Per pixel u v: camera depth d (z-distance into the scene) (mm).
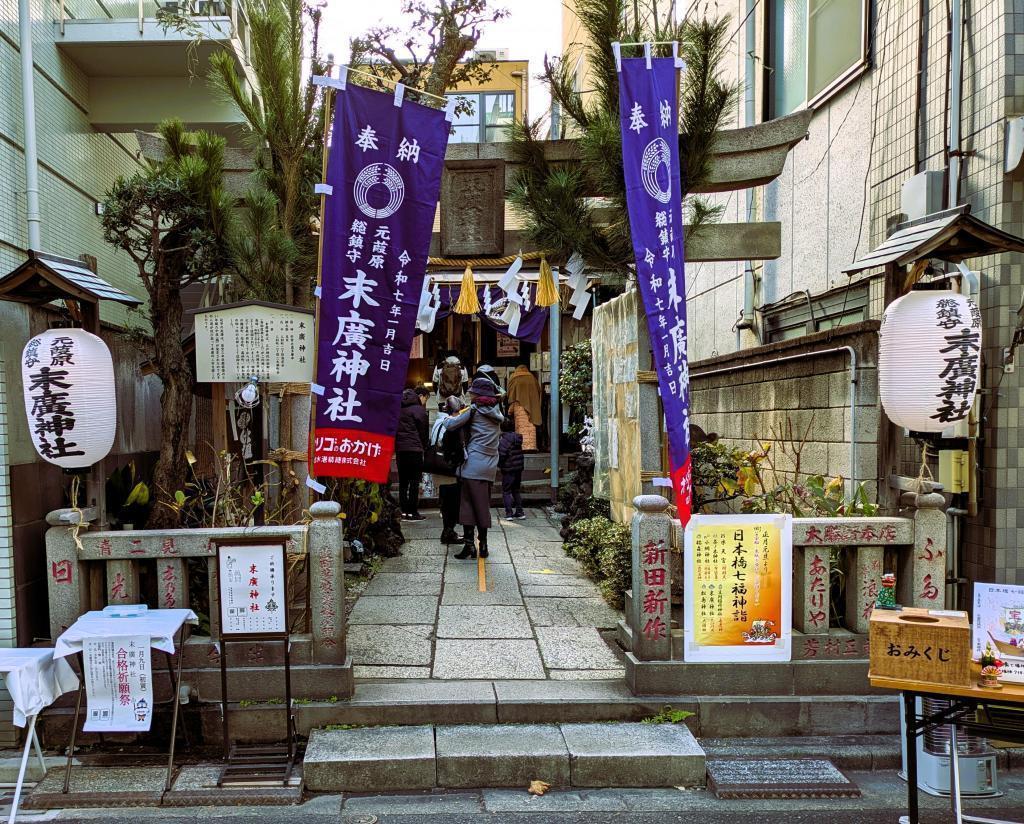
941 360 4406
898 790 4328
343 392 5125
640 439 6355
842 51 7395
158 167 6305
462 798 4184
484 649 5625
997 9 5199
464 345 14281
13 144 7602
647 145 5121
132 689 4230
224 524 5672
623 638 5562
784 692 4859
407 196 5164
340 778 4234
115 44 8609
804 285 8203
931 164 5914
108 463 6379
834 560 5352
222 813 4012
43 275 4504
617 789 4289
